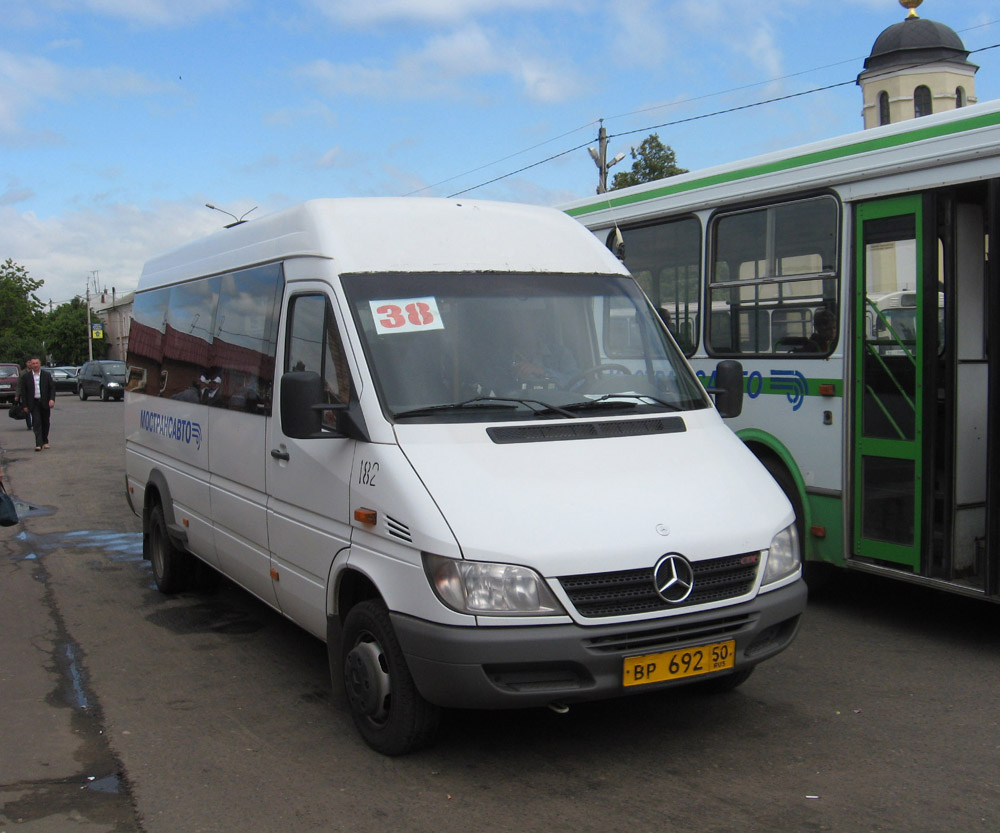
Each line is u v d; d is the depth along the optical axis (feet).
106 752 15.35
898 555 20.33
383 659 14.69
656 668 13.28
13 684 18.67
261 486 18.47
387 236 17.07
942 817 12.62
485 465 14.20
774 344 23.53
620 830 12.46
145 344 27.50
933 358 19.53
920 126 19.72
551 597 12.91
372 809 13.20
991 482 18.45
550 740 15.33
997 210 18.33
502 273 17.26
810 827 12.42
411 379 15.37
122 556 30.66
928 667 18.58
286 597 17.65
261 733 15.98
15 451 64.39
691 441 15.93
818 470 22.18
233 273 20.85
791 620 14.78
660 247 27.27
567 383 16.35
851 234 21.30
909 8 125.70
